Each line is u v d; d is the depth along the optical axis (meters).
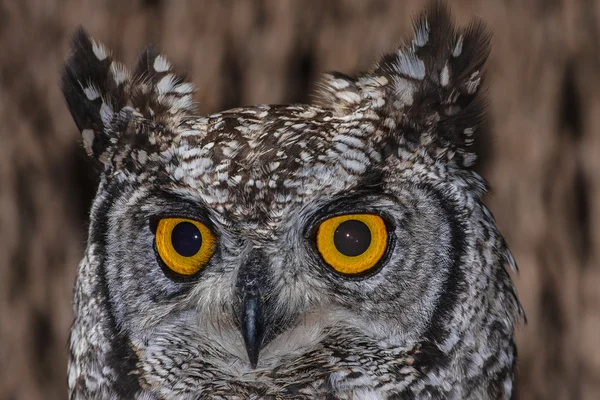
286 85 2.40
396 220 2.22
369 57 2.39
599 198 2.40
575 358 2.40
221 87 2.40
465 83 2.23
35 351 2.41
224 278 2.23
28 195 2.41
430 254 2.22
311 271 2.23
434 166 2.22
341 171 2.21
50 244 2.41
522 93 2.40
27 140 2.40
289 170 2.21
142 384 2.23
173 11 2.40
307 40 2.40
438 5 2.25
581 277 2.40
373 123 2.22
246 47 2.40
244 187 2.21
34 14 2.40
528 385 2.40
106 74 2.24
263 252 2.22
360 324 2.23
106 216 2.23
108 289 2.23
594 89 2.40
